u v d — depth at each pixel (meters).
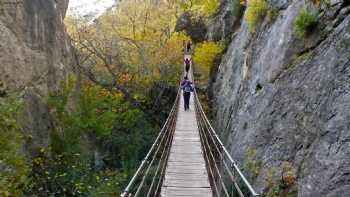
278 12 13.34
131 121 23.53
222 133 19.02
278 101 10.43
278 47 11.75
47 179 13.81
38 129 14.37
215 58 28.16
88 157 18.00
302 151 8.27
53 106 15.87
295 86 9.59
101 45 27.94
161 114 26.70
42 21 16.77
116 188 15.12
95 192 14.09
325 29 8.94
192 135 16.58
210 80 29.03
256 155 10.80
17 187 9.74
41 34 16.45
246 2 21.47
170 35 32.41
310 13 9.84
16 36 14.29
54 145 15.34
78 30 28.61
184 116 20.64
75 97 18.42
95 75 26.97
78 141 16.73
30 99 14.35
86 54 28.58
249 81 14.99
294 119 9.09
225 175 14.22
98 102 19.52
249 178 10.70
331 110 7.37
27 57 14.73
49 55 16.89
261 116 11.46
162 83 27.34
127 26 29.80
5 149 9.23
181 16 37.78
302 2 10.80
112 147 22.22
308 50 9.67
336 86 7.47
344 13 8.36
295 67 10.01
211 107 26.23
